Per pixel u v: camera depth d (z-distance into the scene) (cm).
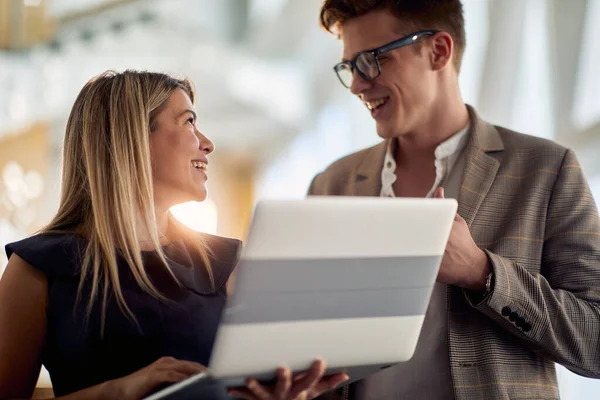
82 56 586
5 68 504
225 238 190
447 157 198
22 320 158
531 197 184
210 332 167
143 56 748
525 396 171
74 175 176
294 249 127
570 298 172
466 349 175
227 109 990
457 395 171
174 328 162
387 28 196
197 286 172
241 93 945
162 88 177
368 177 210
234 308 126
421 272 140
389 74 196
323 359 137
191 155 176
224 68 899
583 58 371
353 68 201
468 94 446
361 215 129
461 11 207
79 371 158
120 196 167
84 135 173
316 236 127
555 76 383
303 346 134
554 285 179
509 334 176
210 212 757
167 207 180
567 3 377
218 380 132
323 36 829
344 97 806
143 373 145
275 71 933
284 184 1075
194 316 166
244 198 1168
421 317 145
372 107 202
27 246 164
